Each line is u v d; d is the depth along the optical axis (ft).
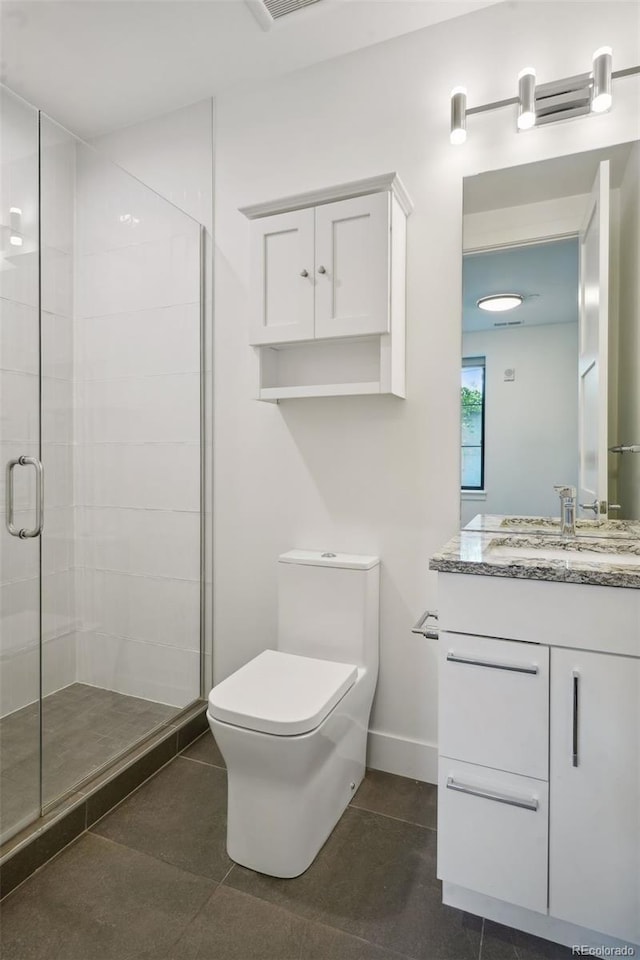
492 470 5.82
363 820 5.42
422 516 6.12
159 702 7.46
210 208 7.25
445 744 4.22
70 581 7.09
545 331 5.58
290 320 5.90
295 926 4.18
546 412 5.58
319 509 6.66
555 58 5.42
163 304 7.36
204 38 6.16
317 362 6.56
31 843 4.66
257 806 4.69
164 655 7.49
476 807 4.11
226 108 7.13
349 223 5.60
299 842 4.66
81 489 7.17
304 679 5.20
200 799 5.75
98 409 7.43
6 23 5.94
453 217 5.90
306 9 5.71
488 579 4.06
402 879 4.66
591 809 3.82
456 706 4.17
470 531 5.90
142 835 5.18
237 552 7.20
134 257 7.32
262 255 6.01
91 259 7.34
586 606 3.79
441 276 5.95
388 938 4.10
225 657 7.34
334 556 6.32
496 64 5.66
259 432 7.00
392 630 6.29
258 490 7.04
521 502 5.70
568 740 3.85
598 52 4.98
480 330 5.82
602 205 5.33
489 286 5.77
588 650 3.79
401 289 5.90
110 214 7.31
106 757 6.01
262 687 5.01
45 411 6.88
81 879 4.61
